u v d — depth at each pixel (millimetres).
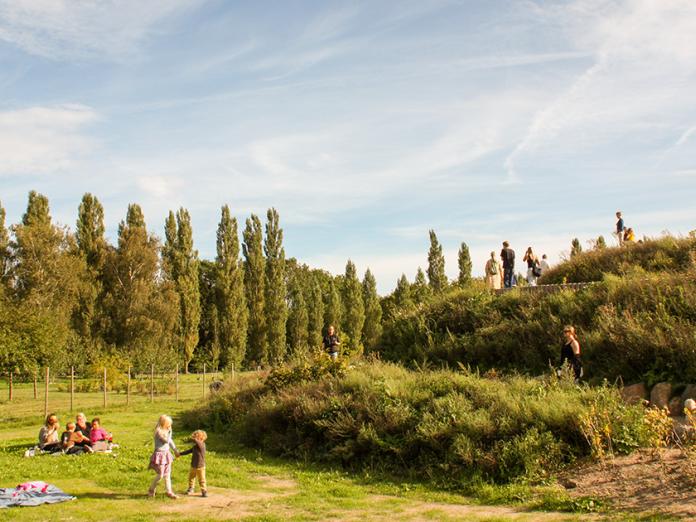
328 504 10320
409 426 13609
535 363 18734
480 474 11477
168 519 9250
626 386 14805
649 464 10328
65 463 13594
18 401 32188
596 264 26938
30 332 32188
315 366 19641
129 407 27656
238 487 11695
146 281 63562
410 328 23812
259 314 68812
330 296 80750
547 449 11445
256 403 18875
